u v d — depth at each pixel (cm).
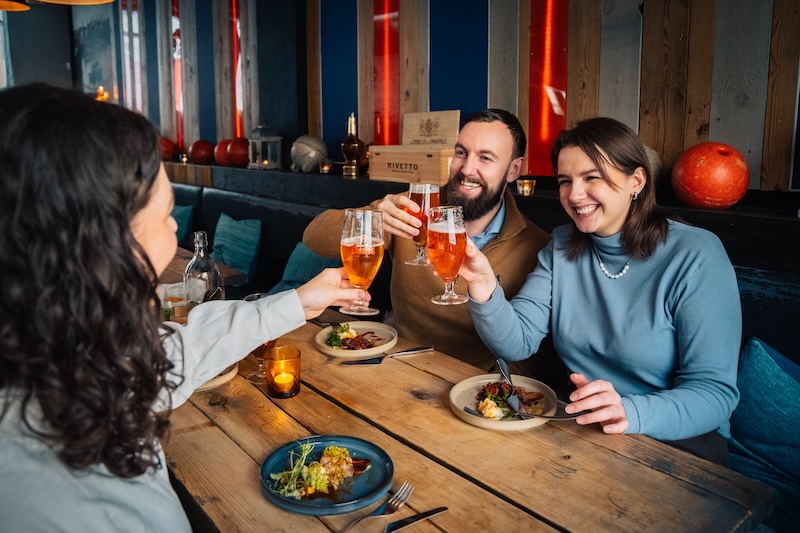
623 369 162
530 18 295
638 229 159
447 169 292
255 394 140
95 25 713
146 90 643
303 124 429
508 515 94
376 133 383
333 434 119
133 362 68
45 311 61
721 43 236
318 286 135
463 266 155
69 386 62
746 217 198
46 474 64
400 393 140
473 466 108
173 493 83
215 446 116
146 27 625
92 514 65
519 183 268
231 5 498
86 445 63
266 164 432
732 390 140
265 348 156
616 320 161
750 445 174
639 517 93
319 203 368
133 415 69
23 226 60
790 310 189
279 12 426
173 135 611
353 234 134
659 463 109
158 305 73
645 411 125
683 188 218
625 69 264
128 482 72
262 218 420
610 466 108
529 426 121
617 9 264
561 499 98
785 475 168
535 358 204
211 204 491
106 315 64
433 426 123
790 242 189
